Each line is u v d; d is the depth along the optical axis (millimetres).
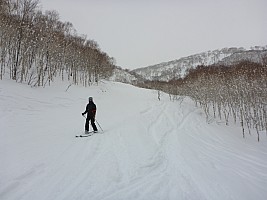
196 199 4879
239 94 22094
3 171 5727
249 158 9422
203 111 23531
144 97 27469
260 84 22875
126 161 7133
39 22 24688
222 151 10211
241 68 31344
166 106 22141
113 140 9586
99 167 6457
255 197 5137
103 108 19016
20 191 4840
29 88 18250
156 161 7402
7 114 12406
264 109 20266
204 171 6719
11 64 21359
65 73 28562
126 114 16875
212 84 24719
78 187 5156
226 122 20094
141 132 11672
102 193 4941
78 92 22891
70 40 31094
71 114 15797
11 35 19938
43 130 10750
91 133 10805
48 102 17266
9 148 7539
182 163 7344
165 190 5266
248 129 19500
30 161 6551
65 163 6633
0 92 14938
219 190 5387
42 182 5324
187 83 29484
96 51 36750
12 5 22172
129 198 4785
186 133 13297
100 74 34000
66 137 9820
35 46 22094
